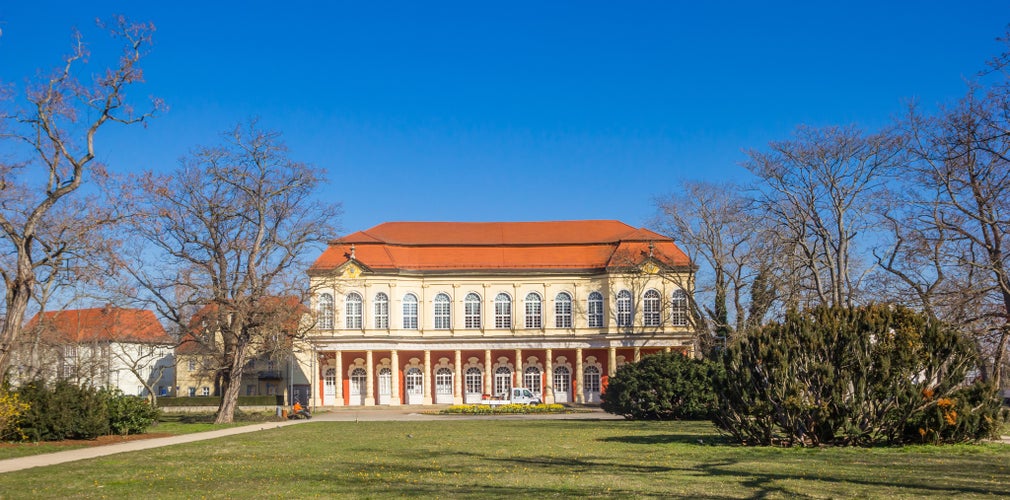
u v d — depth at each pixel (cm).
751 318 6481
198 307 5556
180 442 3531
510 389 9131
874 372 2838
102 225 4109
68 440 3553
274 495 1892
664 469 2333
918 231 4606
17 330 3603
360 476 2228
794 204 6166
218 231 5328
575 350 9356
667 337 8994
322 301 9031
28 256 3644
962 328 4022
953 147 4200
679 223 7438
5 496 1919
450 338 9225
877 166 5956
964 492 1830
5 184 3738
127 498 1873
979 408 2933
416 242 9588
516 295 9388
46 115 3653
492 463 2542
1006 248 4338
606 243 9619
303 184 5494
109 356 6700
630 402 5244
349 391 9194
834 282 5816
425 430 4366
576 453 2856
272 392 10119
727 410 3067
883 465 2344
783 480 2052
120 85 3819
